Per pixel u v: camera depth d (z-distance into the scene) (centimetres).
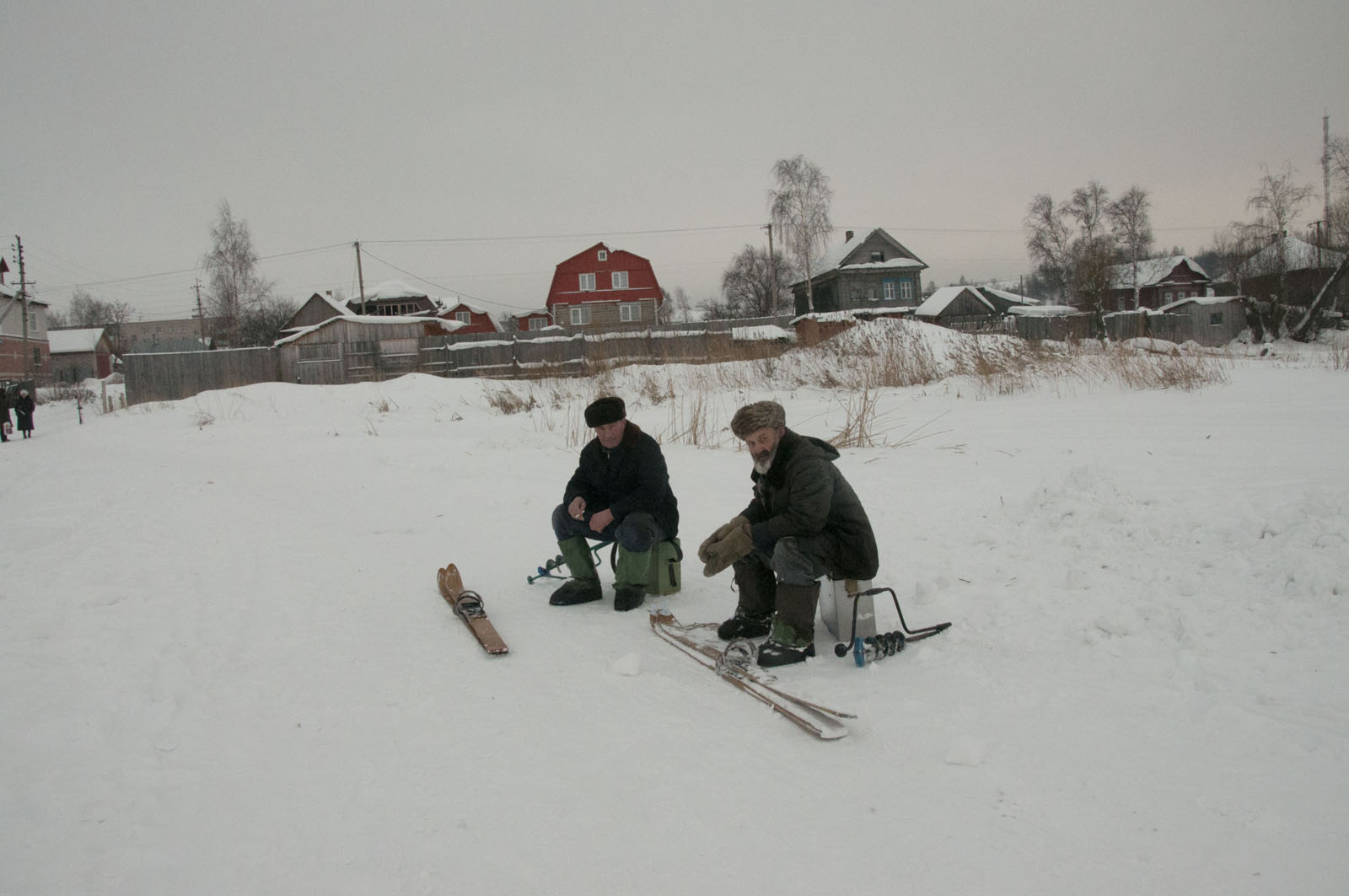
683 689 341
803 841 229
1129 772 256
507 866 221
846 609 372
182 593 500
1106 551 456
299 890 212
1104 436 910
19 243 4772
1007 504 593
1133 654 340
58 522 749
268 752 291
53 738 301
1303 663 314
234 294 5319
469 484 915
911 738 287
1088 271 4712
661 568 472
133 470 1138
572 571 476
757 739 294
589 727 308
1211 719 284
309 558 596
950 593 432
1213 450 755
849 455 922
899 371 1719
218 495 896
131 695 341
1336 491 455
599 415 443
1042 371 1554
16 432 2370
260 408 2122
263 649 398
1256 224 4525
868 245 6050
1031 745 277
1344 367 1661
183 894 211
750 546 361
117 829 242
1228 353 2328
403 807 253
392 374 3372
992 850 221
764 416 357
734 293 7450
